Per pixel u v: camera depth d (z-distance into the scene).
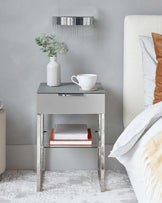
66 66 2.65
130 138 1.93
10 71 2.64
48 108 2.25
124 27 2.57
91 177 2.60
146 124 1.92
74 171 2.71
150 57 2.36
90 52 2.64
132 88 2.53
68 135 2.34
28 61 2.64
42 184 2.45
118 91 2.69
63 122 2.72
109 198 2.24
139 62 2.50
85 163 2.74
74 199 2.23
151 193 1.56
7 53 2.62
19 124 2.71
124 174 2.65
